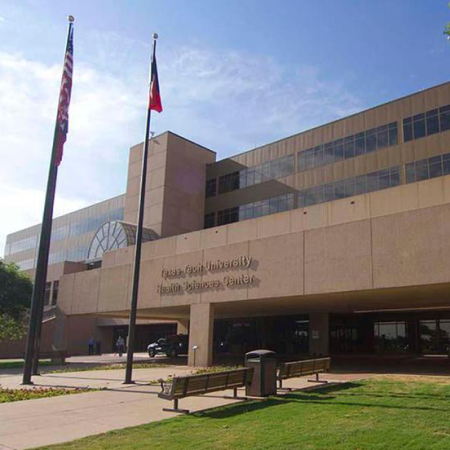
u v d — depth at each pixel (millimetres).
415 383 15258
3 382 19859
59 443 8539
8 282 42219
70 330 55156
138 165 53875
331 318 39719
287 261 23766
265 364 13383
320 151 44000
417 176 36938
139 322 53188
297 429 8883
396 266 19672
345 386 15008
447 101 36500
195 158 53688
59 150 21031
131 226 47844
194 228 51875
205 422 9938
